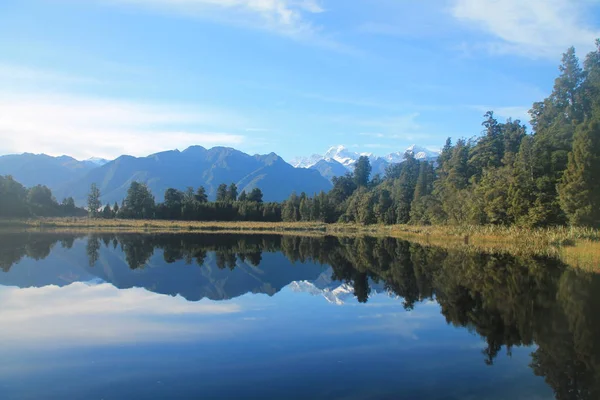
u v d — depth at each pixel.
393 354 12.30
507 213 54.91
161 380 10.24
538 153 57.28
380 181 173.38
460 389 9.92
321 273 29.16
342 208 129.38
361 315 17.03
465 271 28.83
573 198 43.28
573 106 68.75
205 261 34.53
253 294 21.34
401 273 28.91
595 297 20.23
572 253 34.69
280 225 109.19
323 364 11.42
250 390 9.71
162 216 122.25
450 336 14.18
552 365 11.54
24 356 11.88
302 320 16.11
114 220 108.06
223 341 13.38
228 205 131.75
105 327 14.87
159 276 26.45
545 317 16.75
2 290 21.44
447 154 119.38
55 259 33.62
